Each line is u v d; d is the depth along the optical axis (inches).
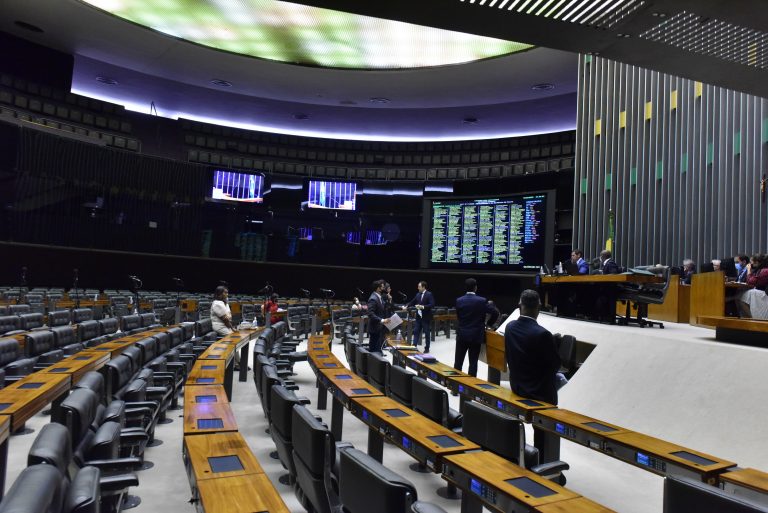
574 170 645.3
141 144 798.5
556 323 312.8
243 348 293.0
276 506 73.3
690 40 168.2
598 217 561.3
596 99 577.3
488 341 298.2
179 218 752.3
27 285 636.1
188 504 130.4
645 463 106.0
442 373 199.0
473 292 273.9
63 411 101.4
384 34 624.7
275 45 675.4
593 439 119.3
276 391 115.1
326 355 224.8
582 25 159.6
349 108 864.3
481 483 87.7
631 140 523.5
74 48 705.6
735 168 410.6
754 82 198.2
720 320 197.6
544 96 761.6
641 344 211.0
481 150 835.4
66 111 724.7
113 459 106.2
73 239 682.2
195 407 124.9
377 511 65.7
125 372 165.2
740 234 400.8
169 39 656.4
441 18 157.8
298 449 94.3
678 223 464.8
